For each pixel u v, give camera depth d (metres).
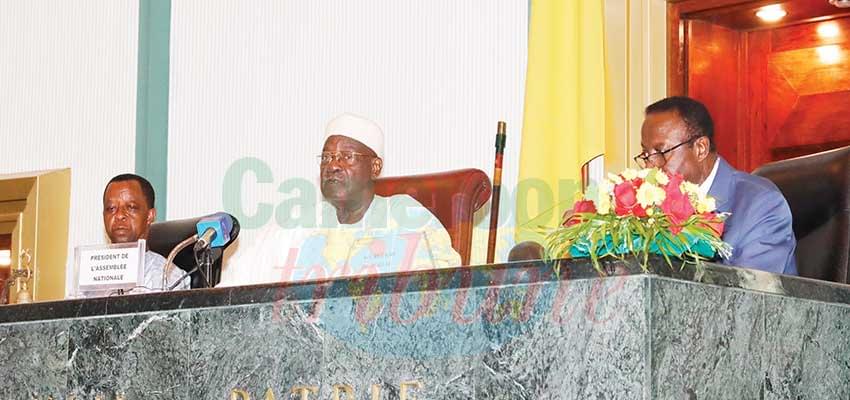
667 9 9.45
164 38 10.76
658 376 4.06
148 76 10.81
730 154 10.02
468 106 9.22
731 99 10.00
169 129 10.62
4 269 11.22
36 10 11.47
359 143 7.55
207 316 5.11
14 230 11.18
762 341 4.49
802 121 10.07
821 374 4.73
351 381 4.73
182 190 10.50
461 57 9.29
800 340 4.66
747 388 4.41
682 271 4.21
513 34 9.07
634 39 8.96
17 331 5.70
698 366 4.21
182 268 7.72
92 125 11.02
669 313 4.13
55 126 11.23
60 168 11.16
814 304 4.75
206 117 10.48
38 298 10.92
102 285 6.25
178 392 5.16
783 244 6.21
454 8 9.36
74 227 10.95
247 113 10.30
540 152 7.90
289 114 10.10
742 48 10.10
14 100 11.48
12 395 5.70
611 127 8.70
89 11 11.18
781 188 6.55
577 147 7.86
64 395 5.53
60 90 11.24
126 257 6.23
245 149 10.26
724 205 6.39
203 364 5.10
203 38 10.57
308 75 10.05
